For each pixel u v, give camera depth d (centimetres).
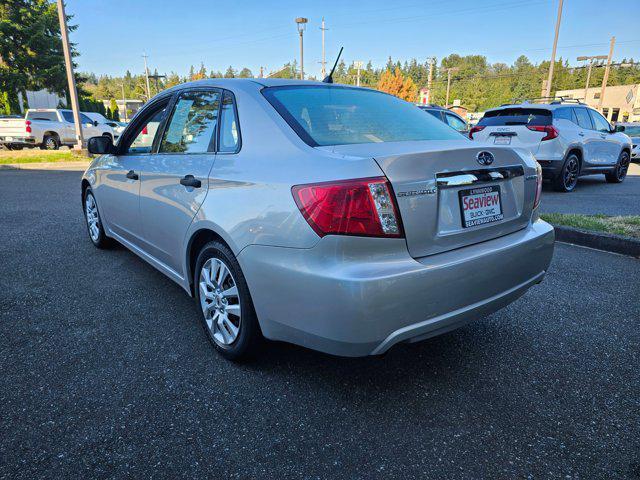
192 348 277
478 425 210
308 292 198
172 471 181
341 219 189
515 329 306
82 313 323
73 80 1557
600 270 423
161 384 239
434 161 209
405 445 197
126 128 390
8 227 579
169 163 305
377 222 191
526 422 212
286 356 269
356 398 229
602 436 203
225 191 242
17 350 271
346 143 231
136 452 190
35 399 224
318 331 200
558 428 208
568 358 270
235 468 183
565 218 570
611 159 1023
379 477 179
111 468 182
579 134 903
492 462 187
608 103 6075
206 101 293
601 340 291
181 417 213
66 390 232
